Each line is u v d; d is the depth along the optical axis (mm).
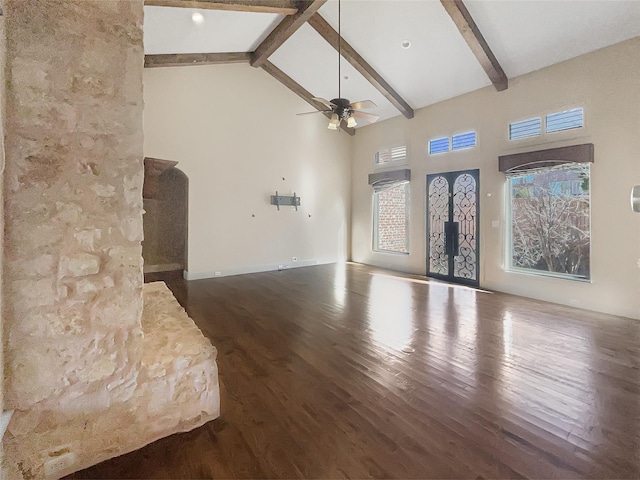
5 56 1410
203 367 2062
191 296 5098
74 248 1596
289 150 7344
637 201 3305
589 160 4309
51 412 1602
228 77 6457
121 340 1758
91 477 1658
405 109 6637
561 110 4629
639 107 3979
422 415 2176
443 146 6293
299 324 3889
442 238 6371
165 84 5797
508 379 2627
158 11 4145
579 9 3877
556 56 4578
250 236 6883
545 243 4977
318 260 7953
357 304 4699
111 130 1663
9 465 1517
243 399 2361
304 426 2068
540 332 3625
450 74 5559
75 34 1564
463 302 4809
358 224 8273
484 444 1906
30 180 1481
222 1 4020
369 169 7895
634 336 3510
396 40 5133
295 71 6527
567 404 2295
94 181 1630
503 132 5328
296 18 4832
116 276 1713
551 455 1819
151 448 1862
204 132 6227
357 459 1797
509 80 5215
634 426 2061
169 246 6699
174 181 6617
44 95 1499
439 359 2975
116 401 1771
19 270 1478
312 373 2732
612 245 4242
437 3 4344
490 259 5594
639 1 3631
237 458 1800
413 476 1682
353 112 4301
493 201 5512
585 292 4496
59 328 1584
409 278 6457
